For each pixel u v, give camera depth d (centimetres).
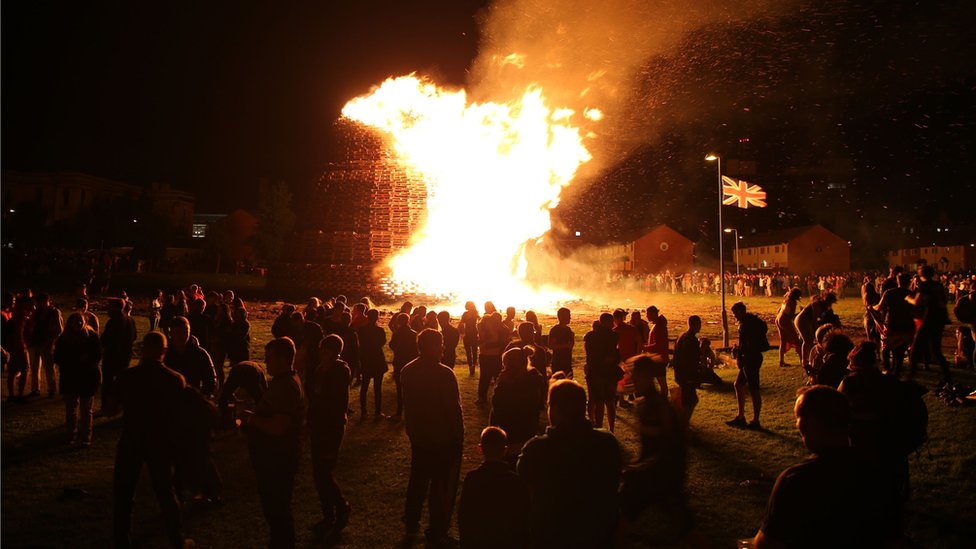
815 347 821
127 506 537
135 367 545
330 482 622
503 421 618
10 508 664
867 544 329
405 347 1077
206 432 571
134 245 8306
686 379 893
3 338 1120
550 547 397
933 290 1080
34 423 989
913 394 506
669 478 474
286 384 536
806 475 338
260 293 4006
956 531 601
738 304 993
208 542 596
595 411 930
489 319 1174
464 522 430
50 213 9775
